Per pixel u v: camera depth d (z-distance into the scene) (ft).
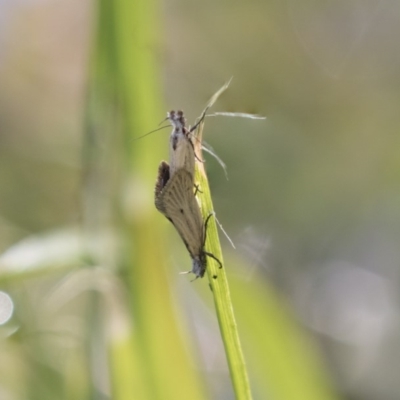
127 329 1.38
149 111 1.38
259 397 1.43
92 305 1.39
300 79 1.63
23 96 1.66
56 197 1.61
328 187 1.68
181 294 1.44
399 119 1.67
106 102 1.37
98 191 1.38
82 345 1.40
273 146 1.59
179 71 1.55
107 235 1.38
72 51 1.66
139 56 1.37
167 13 1.58
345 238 1.75
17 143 1.63
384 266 1.77
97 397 1.40
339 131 1.66
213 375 1.55
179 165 1.32
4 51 1.66
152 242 1.38
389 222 1.75
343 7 1.68
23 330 1.42
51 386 1.41
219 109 1.35
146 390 1.38
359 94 1.66
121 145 1.38
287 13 1.63
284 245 1.67
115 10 1.36
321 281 1.73
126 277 1.38
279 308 1.42
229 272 1.41
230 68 1.58
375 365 1.73
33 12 1.65
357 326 1.75
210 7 1.60
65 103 1.66
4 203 1.59
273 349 1.41
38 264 1.38
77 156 1.60
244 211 1.60
